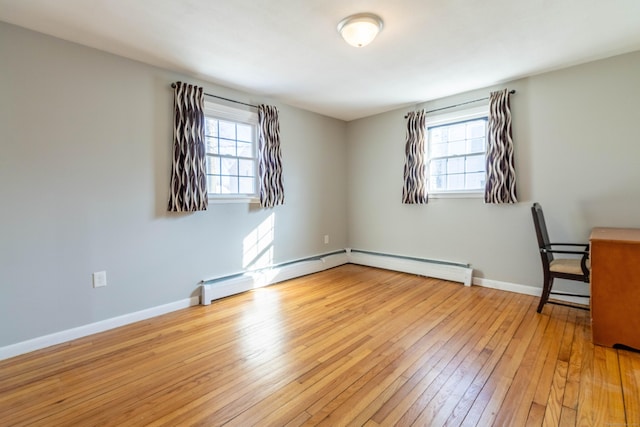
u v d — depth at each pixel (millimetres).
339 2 1957
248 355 2168
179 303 3109
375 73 3135
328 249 4836
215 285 3324
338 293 3541
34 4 1949
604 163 2902
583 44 2570
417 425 1484
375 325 2652
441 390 1753
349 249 5109
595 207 2963
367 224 4891
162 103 2961
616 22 2229
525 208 3363
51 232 2373
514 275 3494
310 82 3369
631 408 1571
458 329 2553
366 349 2236
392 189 4547
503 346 2250
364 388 1780
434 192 4090
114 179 2680
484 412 1567
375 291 3600
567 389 1737
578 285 3086
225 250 3498
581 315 2807
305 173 4430
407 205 4387
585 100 2965
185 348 2277
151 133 2895
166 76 2982
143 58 2746
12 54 2184
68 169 2441
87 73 2516
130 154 2768
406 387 1785
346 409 1606
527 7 2033
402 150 4402
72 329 2473
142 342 2385
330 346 2287
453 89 3631
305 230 4449
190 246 3195
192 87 3088
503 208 3529
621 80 2787
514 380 1834
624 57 2764
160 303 2982
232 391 1767
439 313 2906
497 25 2254
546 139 3189
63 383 1858
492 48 2623
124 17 2111
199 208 3146
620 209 2846
